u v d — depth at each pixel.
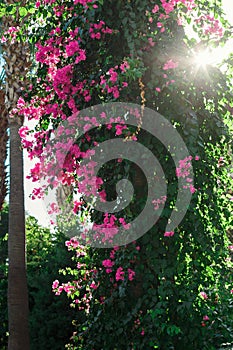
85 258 4.26
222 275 3.86
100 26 3.72
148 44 3.73
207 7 3.89
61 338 7.71
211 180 3.91
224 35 3.88
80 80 3.89
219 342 3.88
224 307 3.85
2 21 6.35
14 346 6.88
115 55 3.81
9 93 7.49
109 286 3.80
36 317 7.93
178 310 3.54
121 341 3.66
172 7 3.70
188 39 3.88
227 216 4.06
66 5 4.02
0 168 9.59
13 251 7.14
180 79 3.64
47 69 4.20
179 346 3.63
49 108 4.07
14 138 7.41
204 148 3.82
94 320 3.82
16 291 7.02
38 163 4.10
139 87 3.74
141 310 3.66
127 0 3.70
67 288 4.64
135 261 3.65
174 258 3.60
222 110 4.02
